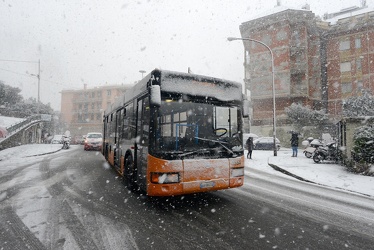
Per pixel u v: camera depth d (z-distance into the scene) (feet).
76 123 227.40
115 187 22.12
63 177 26.94
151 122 15.67
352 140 36.14
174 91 16.42
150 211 15.49
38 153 55.21
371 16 108.68
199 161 15.90
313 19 108.27
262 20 112.37
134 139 20.07
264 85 112.27
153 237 11.64
